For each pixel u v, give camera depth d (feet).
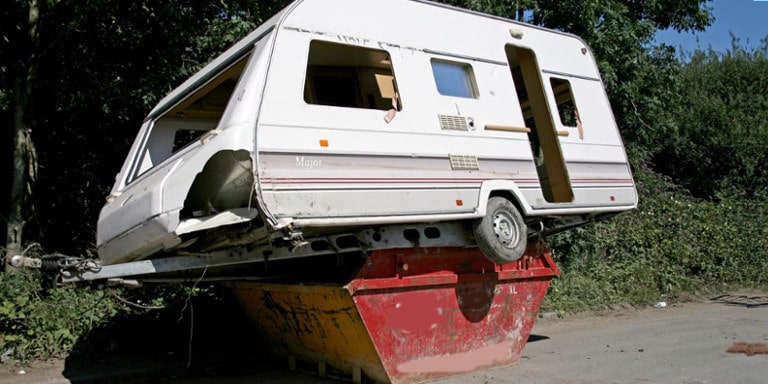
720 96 73.51
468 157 21.61
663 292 43.29
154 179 18.54
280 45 18.34
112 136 34.63
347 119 18.94
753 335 28.96
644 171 54.34
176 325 27.84
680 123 64.85
